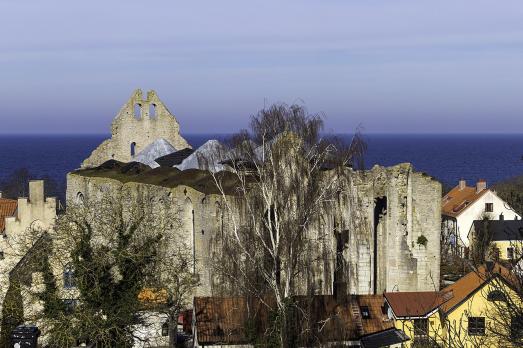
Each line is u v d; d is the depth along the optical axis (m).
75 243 65.75
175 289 74.06
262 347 64.19
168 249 84.62
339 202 75.69
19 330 65.31
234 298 69.56
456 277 93.19
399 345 66.81
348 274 75.50
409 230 86.69
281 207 67.25
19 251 76.56
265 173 68.25
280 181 67.56
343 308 70.62
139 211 80.69
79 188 107.06
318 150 69.62
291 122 69.50
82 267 62.81
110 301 63.38
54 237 70.69
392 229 86.31
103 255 64.75
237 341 68.06
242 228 70.06
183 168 101.75
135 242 71.38
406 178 86.25
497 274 36.72
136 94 128.25
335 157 70.19
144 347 72.62
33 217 82.94
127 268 65.12
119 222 74.56
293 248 66.19
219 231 77.94
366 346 67.50
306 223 67.62
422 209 86.69
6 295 69.62
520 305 35.19
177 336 76.94
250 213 69.06
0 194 113.00
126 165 108.19
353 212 77.06
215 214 82.25
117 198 86.25
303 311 63.47
